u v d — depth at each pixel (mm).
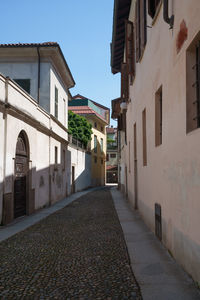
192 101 4652
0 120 9477
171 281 4426
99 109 46281
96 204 17172
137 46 10727
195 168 4188
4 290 4191
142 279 4551
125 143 19812
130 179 16484
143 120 10109
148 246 6668
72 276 4754
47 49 16141
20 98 11344
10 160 10195
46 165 15773
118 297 3891
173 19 5469
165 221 6309
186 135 4625
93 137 39781
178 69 5105
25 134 12031
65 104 21734
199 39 4352
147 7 8352
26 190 12438
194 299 3791
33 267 5246
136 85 11969
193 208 4293
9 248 6676
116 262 5496
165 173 6234
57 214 12812
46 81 16531
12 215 10523
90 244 7016
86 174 34906
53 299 3859
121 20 14164
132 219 10922
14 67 16625
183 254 4867
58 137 18531
